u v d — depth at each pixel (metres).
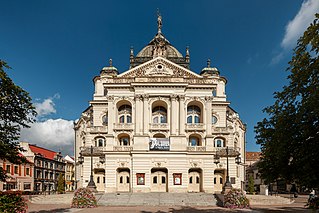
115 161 57.53
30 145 91.94
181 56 77.44
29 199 48.53
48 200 46.88
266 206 40.81
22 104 20.53
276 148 17.30
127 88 60.47
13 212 19.58
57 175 100.56
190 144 60.88
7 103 19.89
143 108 59.22
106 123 64.12
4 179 20.64
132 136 59.31
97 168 59.94
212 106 64.88
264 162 19.05
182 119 58.72
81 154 60.25
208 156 57.78
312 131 15.84
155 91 59.75
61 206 40.56
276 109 18.06
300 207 38.72
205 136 58.94
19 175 77.81
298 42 17.02
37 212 31.38
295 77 16.75
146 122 58.75
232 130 62.97
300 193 74.69
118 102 60.75
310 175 15.95
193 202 43.72
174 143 57.38
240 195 38.16
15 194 21.64
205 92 60.38
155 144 57.22
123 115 62.12
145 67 63.09
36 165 86.62
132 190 55.88
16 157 20.75
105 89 65.00
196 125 59.44
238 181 63.75
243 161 75.50
